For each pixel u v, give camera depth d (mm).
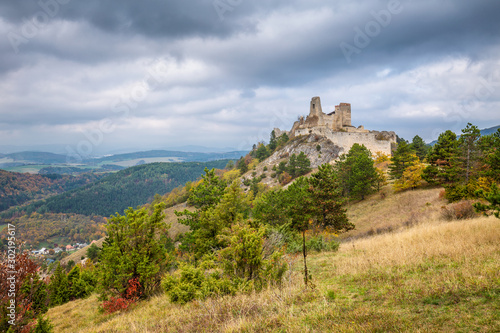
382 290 7793
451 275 7707
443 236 14438
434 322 5266
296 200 34938
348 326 5645
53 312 20656
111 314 14602
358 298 7629
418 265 9664
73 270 27312
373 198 53906
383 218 40094
